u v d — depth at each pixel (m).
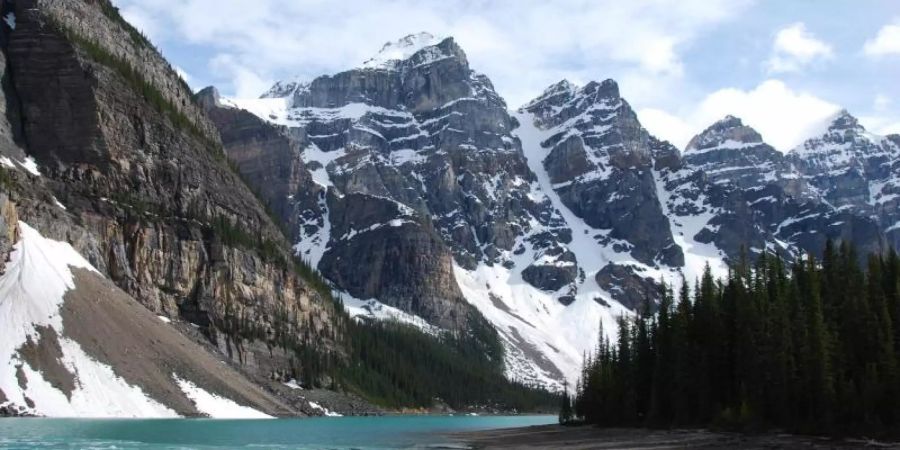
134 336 176.50
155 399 163.25
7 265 167.50
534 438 143.50
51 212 196.50
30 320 156.25
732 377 147.00
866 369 125.25
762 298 148.75
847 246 171.62
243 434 130.50
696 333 160.12
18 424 124.81
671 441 121.19
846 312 138.38
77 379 152.38
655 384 161.12
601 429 166.62
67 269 178.00
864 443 109.50
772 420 131.25
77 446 98.75
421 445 125.38
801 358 131.50
